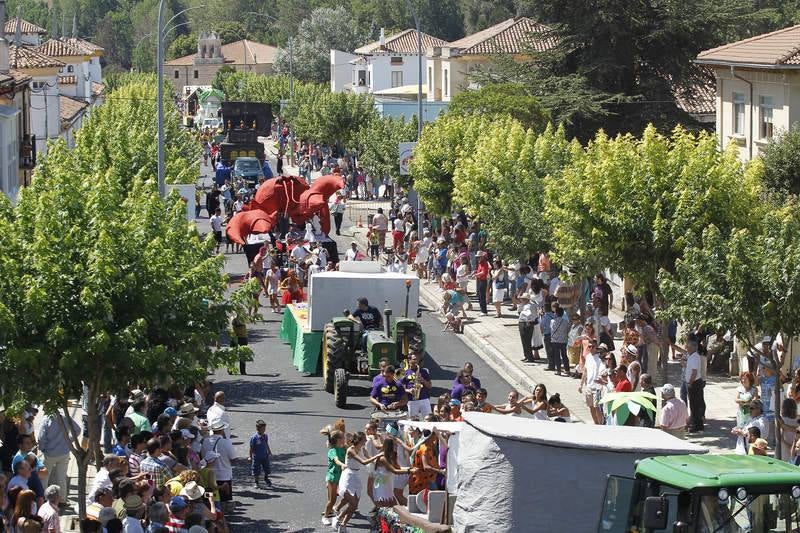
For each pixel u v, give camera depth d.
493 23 182.25
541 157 50.09
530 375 37.66
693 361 30.39
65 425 24.94
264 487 27.27
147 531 19.02
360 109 107.62
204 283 24.73
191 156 82.31
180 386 27.91
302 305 44.16
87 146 47.69
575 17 77.19
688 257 28.11
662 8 76.44
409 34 142.50
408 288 38.81
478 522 18.34
